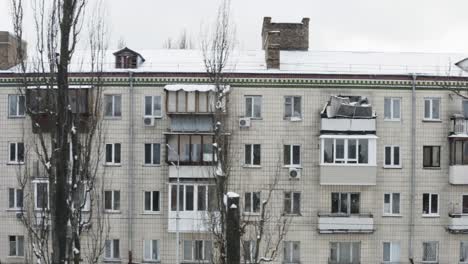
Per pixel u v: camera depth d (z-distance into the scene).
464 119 35.66
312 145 36.19
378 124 36.28
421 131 36.38
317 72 36.28
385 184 36.28
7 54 38.84
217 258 31.78
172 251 36.25
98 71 30.70
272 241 35.78
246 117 36.03
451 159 36.12
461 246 36.56
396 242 36.34
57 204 17.55
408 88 36.28
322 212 36.09
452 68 38.38
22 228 36.72
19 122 36.66
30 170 35.81
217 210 30.83
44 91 20.78
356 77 36.09
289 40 41.53
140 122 36.28
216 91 33.91
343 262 36.25
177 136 35.88
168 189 35.94
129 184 36.19
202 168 35.72
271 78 36.03
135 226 36.25
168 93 35.41
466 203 36.62
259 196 36.22
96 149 34.97
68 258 19.84
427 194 36.47
